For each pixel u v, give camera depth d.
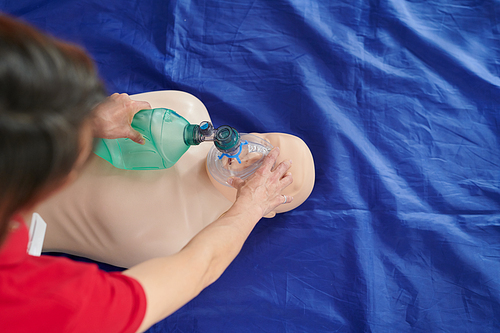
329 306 1.03
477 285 1.01
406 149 1.10
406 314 1.01
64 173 0.31
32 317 0.35
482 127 1.10
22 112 0.26
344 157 1.09
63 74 0.28
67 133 0.29
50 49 0.28
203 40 1.17
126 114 0.69
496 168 1.07
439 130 1.11
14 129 0.25
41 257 0.42
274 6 1.17
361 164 1.09
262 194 0.72
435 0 1.17
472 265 1.01
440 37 1.15
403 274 1.03
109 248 0.90
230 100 1.15
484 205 1.05
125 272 0.46
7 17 0.28
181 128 0.72
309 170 0.94
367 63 1.14
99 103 0.36
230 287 1.05
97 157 0.86
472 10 1.16
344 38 1.16
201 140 0.72
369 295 1.02
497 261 1.01
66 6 1.16
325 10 1.17
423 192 1.07
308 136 1.12
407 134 1.11
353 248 1.05
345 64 1.14
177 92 0.98
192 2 1.18
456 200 1.06
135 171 0.87
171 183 0.88
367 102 1.13
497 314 0.99
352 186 1.08
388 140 1.11
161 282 0.46
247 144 0.79
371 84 1.14
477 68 1.12
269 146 0.90
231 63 1.16
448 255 1.03
